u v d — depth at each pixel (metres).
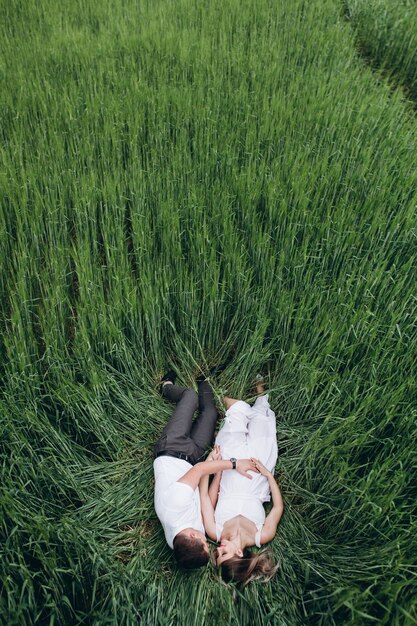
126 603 2.14
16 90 4.95
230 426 2.81
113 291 3.11
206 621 2.17
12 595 2.01
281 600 2.23
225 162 4.00
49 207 3.49
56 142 4.16
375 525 2.29
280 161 4.08
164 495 2.42
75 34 6.01
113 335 2.97
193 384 3.15
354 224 3.42
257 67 5.14
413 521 2.20
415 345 2.68
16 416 2.58
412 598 1.91
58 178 3.79
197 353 3.28
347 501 2.39
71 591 2.17
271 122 4.33
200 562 2.25
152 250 3.48
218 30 6.15
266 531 2.41
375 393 2.54
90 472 2.70
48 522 2.29
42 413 2.71
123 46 5.70
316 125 4.30
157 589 2.25
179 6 6.75
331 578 2.22
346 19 6.99
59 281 3.13
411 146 4.18
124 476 2.73
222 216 3.55
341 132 4.27
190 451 2.66
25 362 2.71
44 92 4.91
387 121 4.45
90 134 4.35
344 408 2.65
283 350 3.12
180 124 4.44
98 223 3.74
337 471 2.50
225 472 2.64
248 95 4.81
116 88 4.90
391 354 2.74
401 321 2.88
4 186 3.67
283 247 3.40
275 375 3.13
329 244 3.26
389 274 3.01
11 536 2.13
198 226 3.48
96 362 2.87
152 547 2.46
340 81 5.04
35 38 5.99
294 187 3.65
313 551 2.35
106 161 4.08
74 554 2.23
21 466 2.39
